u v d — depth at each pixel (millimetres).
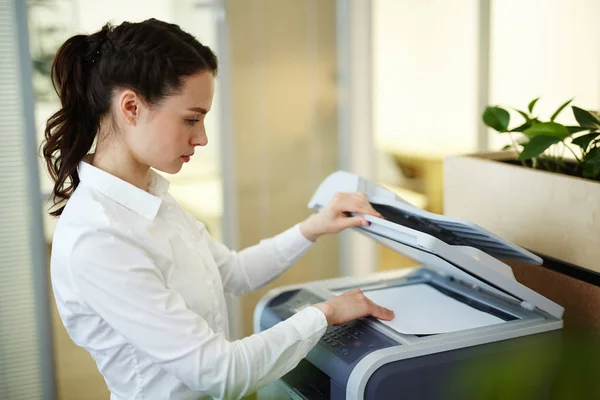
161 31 989
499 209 1340
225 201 2611
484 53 2598
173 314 956
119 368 1044
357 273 2861
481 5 2564
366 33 2686
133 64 963
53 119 1058
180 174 2518
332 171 2783
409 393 989
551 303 1127
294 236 1327
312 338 1045
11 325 2295
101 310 951
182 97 980
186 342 949
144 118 990
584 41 2244
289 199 2732
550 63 2377
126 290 944
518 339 1079
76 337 1045
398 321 1130
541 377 1064
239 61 2533
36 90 2225
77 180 1084
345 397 1006
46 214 2277
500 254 1168
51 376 2367
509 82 2551
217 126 2547
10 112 2188
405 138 2803
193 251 1102
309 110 2689
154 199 1049
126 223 1011
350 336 1096
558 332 1108
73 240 961
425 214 1109
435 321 1126
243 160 2615
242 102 2570
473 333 1066
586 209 1145
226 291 1343
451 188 1474
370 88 2736
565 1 2289
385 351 1001
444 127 2766
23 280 2285
